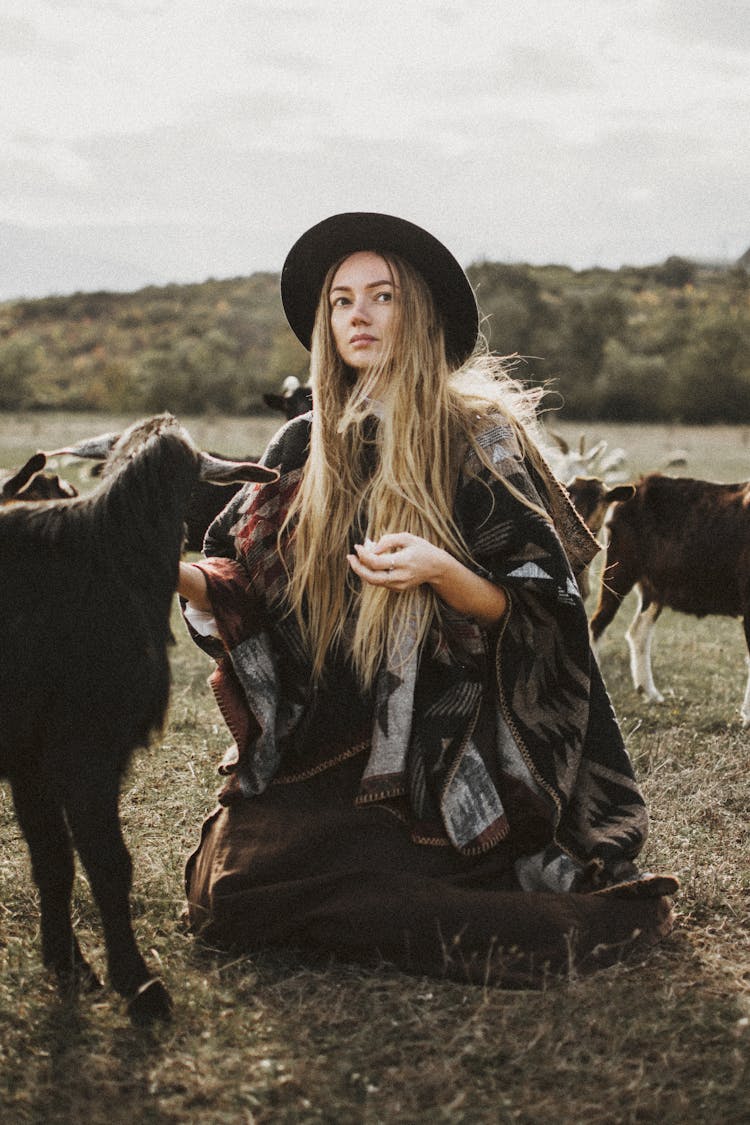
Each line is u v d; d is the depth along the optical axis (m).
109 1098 2.54
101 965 3.18
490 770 3.33
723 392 56.72
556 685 3.39
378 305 3.33
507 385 3.61
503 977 3.08
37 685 2.77
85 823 2.80
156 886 3.71
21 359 65.38
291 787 3.40
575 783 3.48
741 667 8.60
